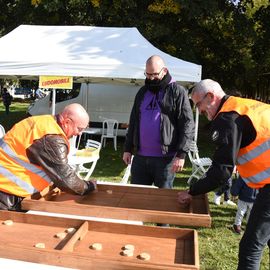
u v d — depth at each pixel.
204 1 10.05
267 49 12.88
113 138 11.11
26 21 11.56
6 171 2.43
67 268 1.55
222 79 13.95
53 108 6.95
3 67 6.70
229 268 3.51
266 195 2.42
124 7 10.59
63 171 2.35
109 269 1.52
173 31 11.62
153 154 3.40
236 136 2.25
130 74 6.53
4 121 15.54
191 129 3.30
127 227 1.96
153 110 3.34
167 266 1.49
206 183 2.29
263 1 12.07
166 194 2.59
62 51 7.20
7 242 1.83
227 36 12.88
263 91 21.02
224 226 4.57
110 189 2.65
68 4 10.66
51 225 2.04
